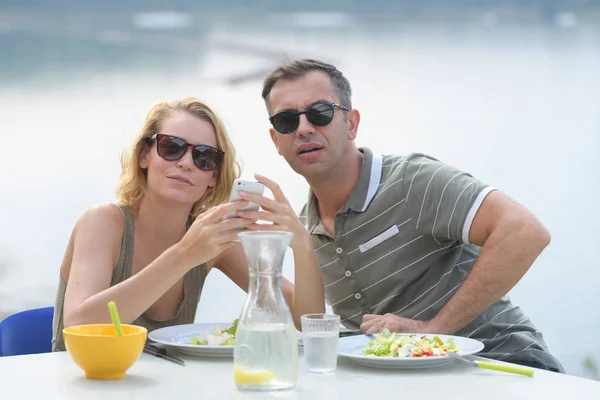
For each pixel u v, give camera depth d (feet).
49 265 29.86
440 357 7.42
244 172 28.68
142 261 10.28
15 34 34.60
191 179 9.93
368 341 8.50
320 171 10.78
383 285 10.92
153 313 10.19
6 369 7.48
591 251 29.68
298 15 35.55
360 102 34.91
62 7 34.40
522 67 34.83
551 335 26.50
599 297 28.17
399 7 35.19
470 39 34.99
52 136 33.45
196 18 35.68
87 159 33.12
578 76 34.45
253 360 6.55
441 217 10.52
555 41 34.63
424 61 35.60
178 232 10.53
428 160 11.12
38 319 10.80
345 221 10.98
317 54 35.76
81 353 6.97
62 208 31.35
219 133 10.29
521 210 10.18
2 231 30.01
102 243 9.71
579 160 33.22
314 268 9.86
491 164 33.94
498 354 10.49
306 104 10.69
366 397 6.36
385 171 11.12
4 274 29.30
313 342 7.25
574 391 6.56
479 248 11.36
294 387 6.70
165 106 10.20
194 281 10.43
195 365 7.70
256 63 35.88
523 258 9.93
